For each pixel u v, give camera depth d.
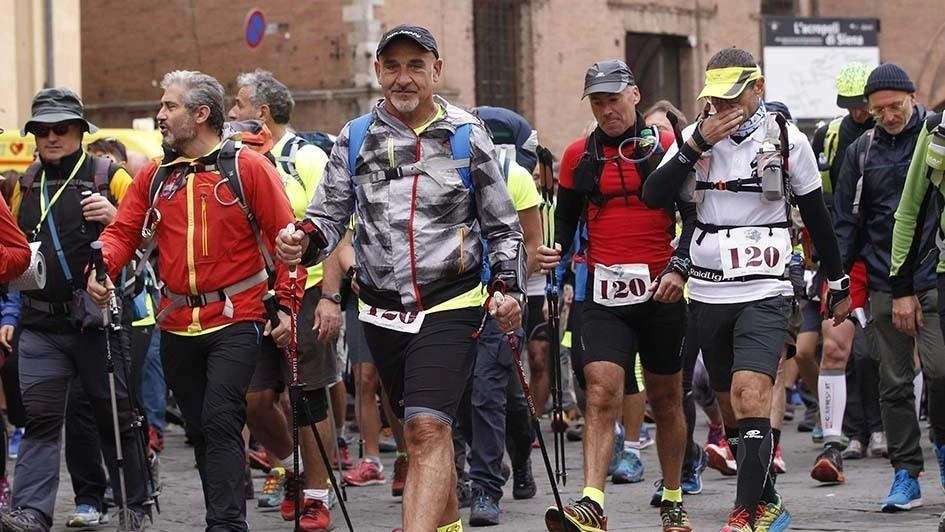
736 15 49.69
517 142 14.08
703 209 10.12
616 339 10.41
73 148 11.70
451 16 40.97
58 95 11.67
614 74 10.53
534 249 12.09
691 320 10.33
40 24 28.47
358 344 15.15
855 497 13.10
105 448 11.68
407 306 9.05
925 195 11.22
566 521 9.69
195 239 10.09
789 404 21.55
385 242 9.07
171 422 20.55
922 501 12.62
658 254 10.50
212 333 10.11
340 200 9.27
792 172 10.06
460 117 9.17
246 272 10.15
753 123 10.01
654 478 14.88
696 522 11.93
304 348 11.85
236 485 9.99
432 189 9.06
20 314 11.88
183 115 10.13
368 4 38.91
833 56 45.38
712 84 9.88
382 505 13.54
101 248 10.05
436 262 9.02
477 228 9.19
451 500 9.31
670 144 10.65
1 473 12.73
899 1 53.91
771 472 10.34
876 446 16.00
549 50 43.94
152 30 41.34
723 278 10.04
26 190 11.64
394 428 13.76
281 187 10.20
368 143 9.15
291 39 39.72
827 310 10.53
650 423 20.64
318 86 39.47
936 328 11.73
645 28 46.69
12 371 12.73
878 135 12.54
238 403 10.02
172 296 10.22
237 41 40.38
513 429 13.44
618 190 10.52
